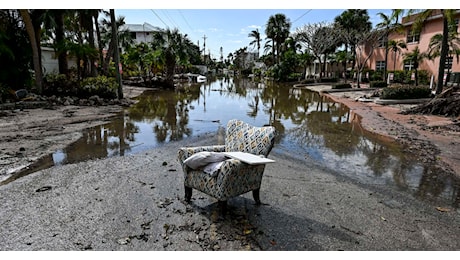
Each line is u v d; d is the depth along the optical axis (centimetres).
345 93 1984
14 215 301
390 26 2166
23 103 1042
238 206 334
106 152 555
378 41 2359
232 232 279
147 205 330
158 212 314
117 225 286
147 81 2353
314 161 531
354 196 377
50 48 1888
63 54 1591
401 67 2583
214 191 302
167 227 285
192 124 878
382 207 346
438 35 1942
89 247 251
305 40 2909
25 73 1384
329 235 280
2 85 1145
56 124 801
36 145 583
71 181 398
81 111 1043
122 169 454
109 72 2102
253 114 1113
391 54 2722
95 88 1316
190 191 339
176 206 329
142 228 282
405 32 2522
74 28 2159
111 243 258
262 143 335
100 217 300
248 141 348
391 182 435
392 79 2395
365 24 3156
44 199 340
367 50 3006
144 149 584
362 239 276
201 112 1139
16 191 362
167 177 421
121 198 346
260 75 5406
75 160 500
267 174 449
